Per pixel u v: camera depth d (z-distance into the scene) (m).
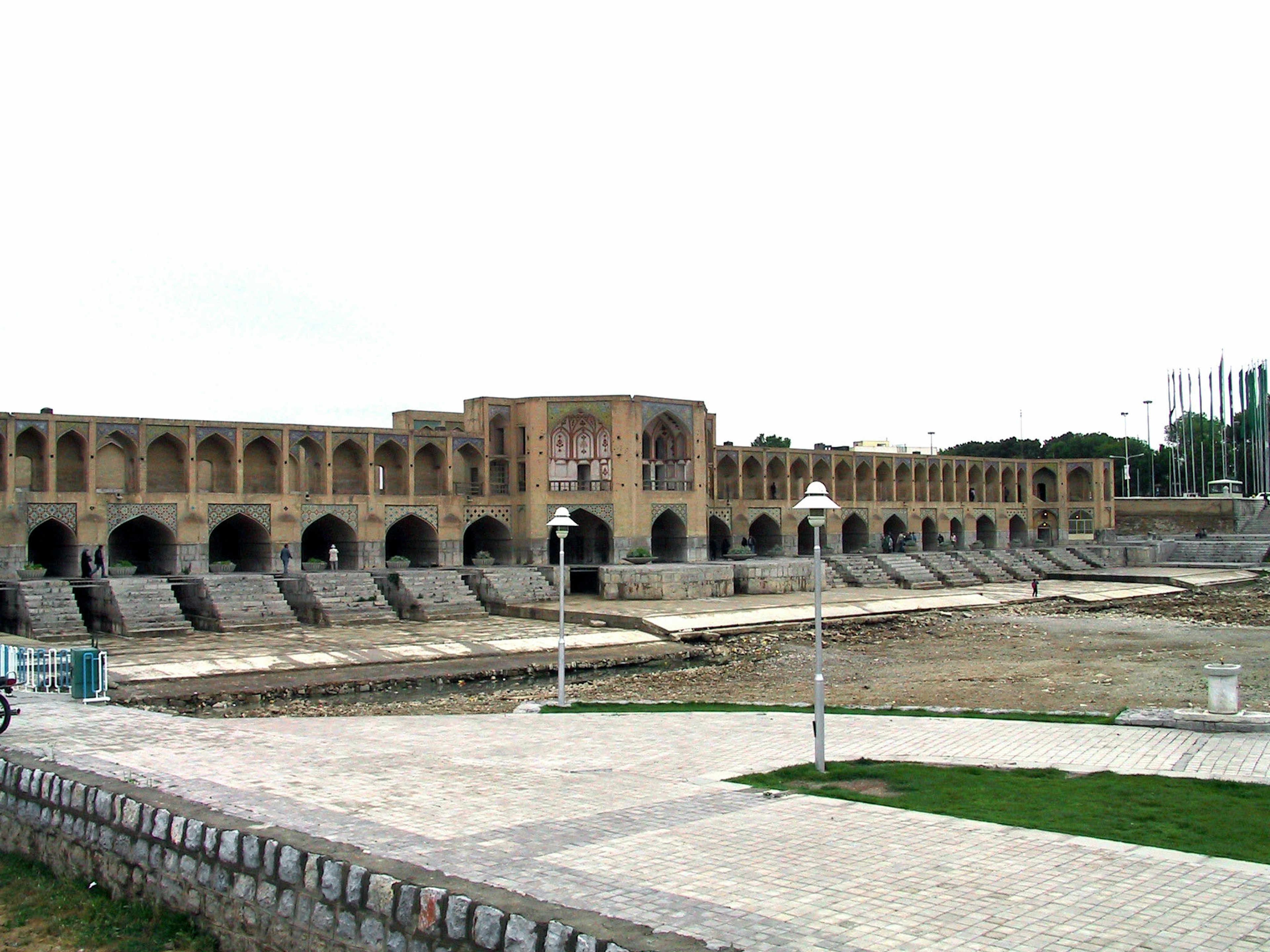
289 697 20.22
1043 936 5.86
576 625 30.48
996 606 37.31
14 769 10.35
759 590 38.34
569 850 7.52
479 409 39.22
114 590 27.75
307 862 7.28
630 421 39.00
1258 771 10.39
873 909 6.28
